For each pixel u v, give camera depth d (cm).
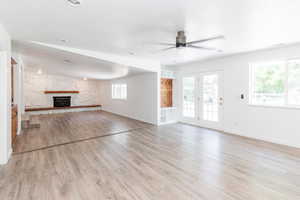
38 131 493
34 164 271
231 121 480
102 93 1016
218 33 288
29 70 772
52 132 483
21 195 189
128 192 197
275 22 243
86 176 233
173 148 352
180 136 448
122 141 402
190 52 427
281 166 267
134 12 212
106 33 290
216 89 518
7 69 279
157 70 580
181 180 225
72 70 703
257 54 413
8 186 207
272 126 394
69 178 228
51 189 201
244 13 213
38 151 331
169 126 573
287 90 370
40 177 229
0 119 270
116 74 707
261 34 291
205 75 548
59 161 284
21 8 201
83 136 445
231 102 477
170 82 674
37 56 476
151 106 619
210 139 419
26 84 799
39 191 197
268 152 328
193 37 309
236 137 436
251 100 435
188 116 616
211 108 536
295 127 358
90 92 1016
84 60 484
